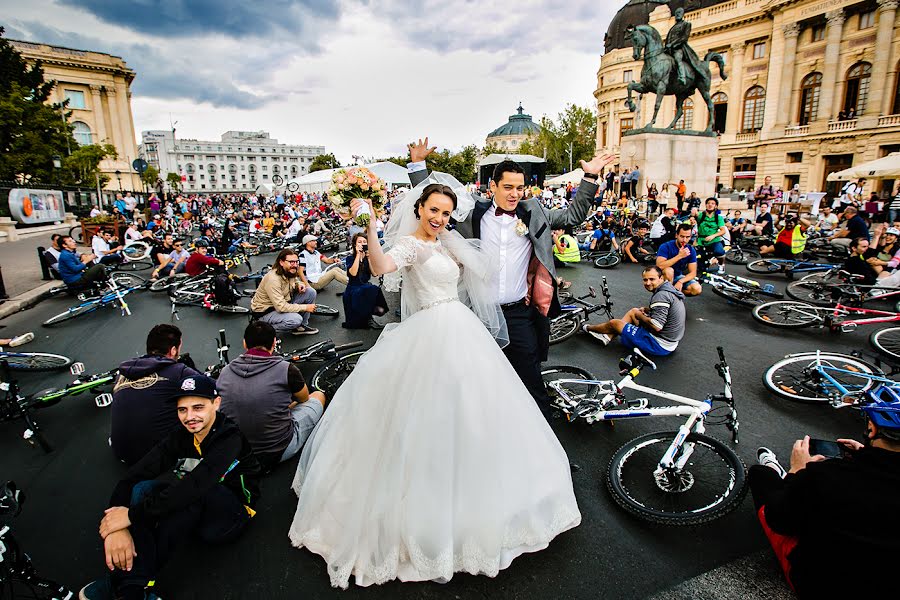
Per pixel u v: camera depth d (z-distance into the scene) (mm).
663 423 4000
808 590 1865
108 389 5012
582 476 3303
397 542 2375
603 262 11305
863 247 7617
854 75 32750
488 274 3135
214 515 2676
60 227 21203
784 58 36000
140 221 22062
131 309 8695
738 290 7434
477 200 3512
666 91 18875
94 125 58031
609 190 23078
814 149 34656
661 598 2316
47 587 2197
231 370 3324
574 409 3812
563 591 2359
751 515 2881
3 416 3920
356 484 2512
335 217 21906
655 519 2740
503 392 2590
